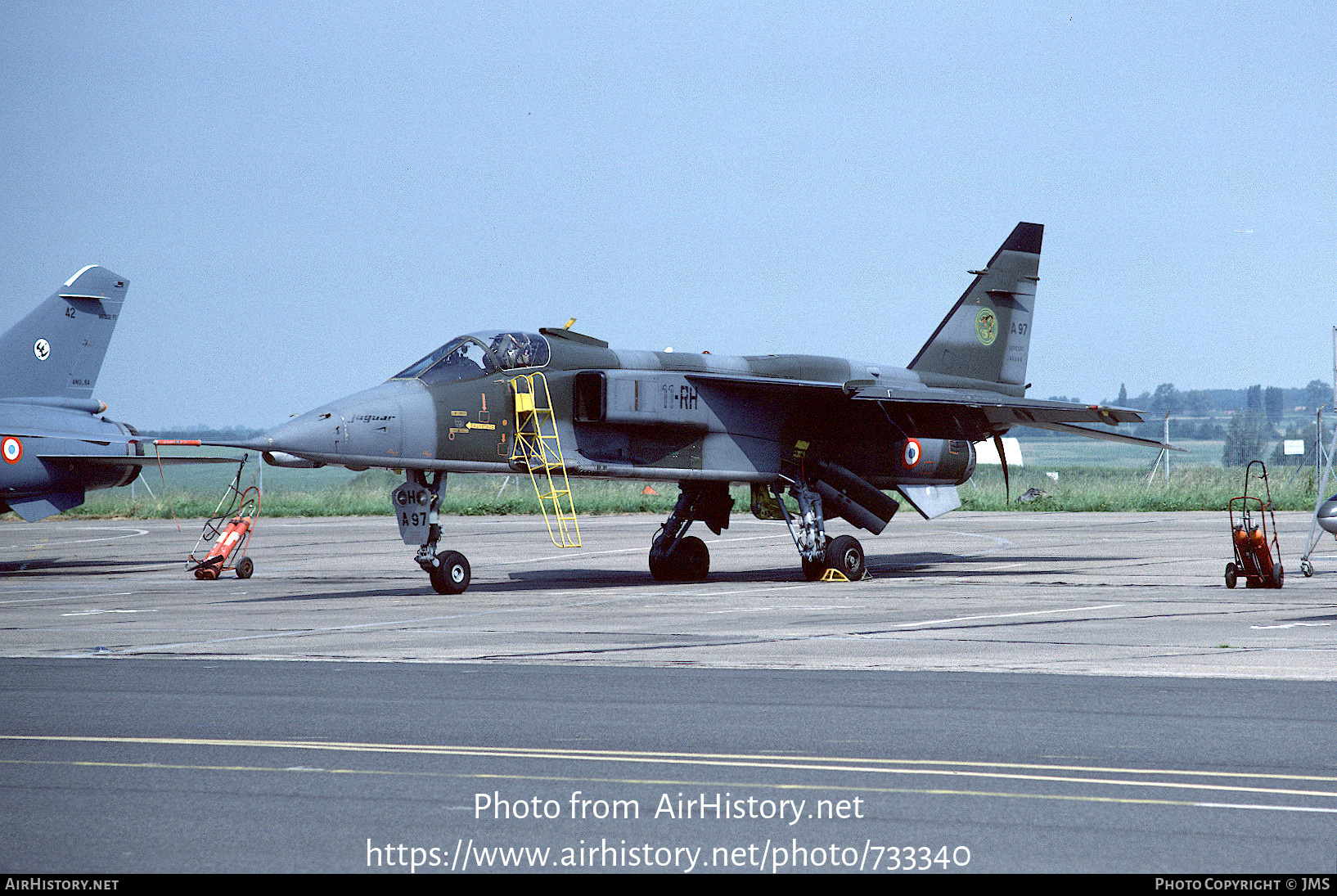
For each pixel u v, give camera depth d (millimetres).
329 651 48500
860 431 85938
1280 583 71625
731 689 38938
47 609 66875
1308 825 23906
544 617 60281
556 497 75688
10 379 94688
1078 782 27172
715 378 78438
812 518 82125
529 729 33000
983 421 85875
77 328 98562
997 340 98312
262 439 65250
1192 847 22641
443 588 71750
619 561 98375
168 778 27922
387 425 68625
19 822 24562
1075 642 49438
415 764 29188
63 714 35219
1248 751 29969
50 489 94250
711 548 111625
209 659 46344
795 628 54844
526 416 73750
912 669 43000
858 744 31047
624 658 45938
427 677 41625
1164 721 33531
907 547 109312
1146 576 80625
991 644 49125
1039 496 170250
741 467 81125
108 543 127312
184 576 89625
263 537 129625
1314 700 36562
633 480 78875
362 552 110438
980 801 25750
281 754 30188
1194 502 164375
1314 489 168125
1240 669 42375
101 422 98000
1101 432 85188
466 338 74000
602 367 77625
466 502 171250
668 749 30672
